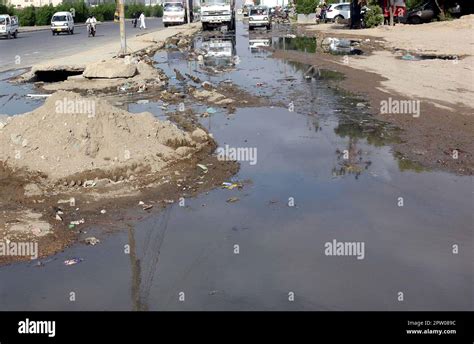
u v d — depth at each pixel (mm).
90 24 43125
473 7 38969
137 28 59562
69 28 46469
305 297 4965
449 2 39406
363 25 41719
